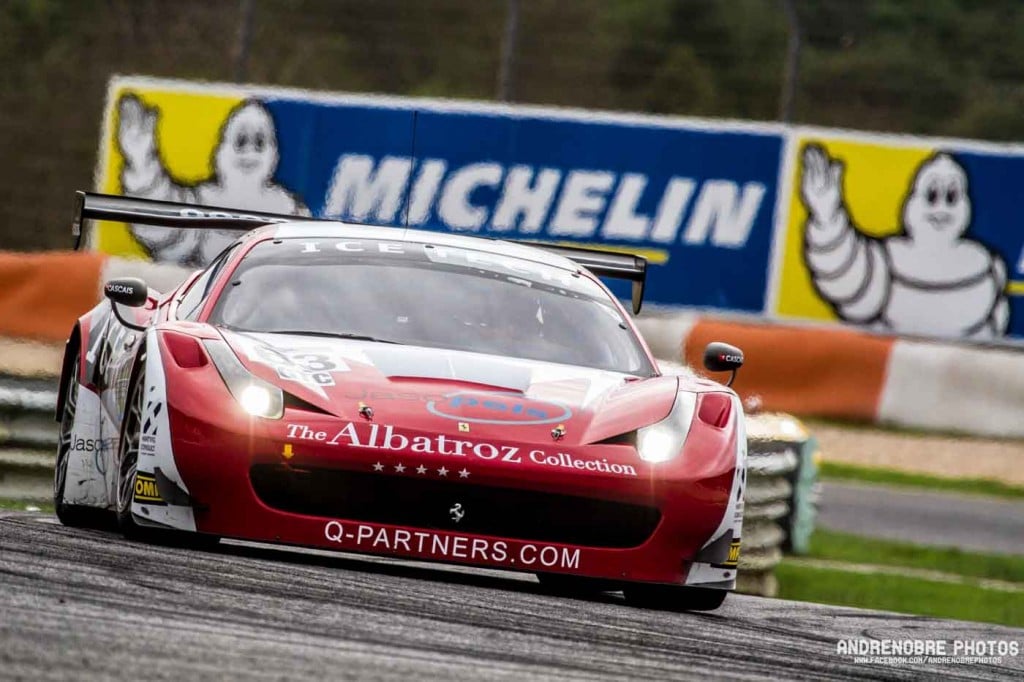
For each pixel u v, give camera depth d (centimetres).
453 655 1153
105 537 1680
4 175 7650
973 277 5078
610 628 1417
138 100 5416
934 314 5097
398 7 9481
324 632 1186
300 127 5334
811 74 8806
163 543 1597
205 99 5384
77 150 7888
